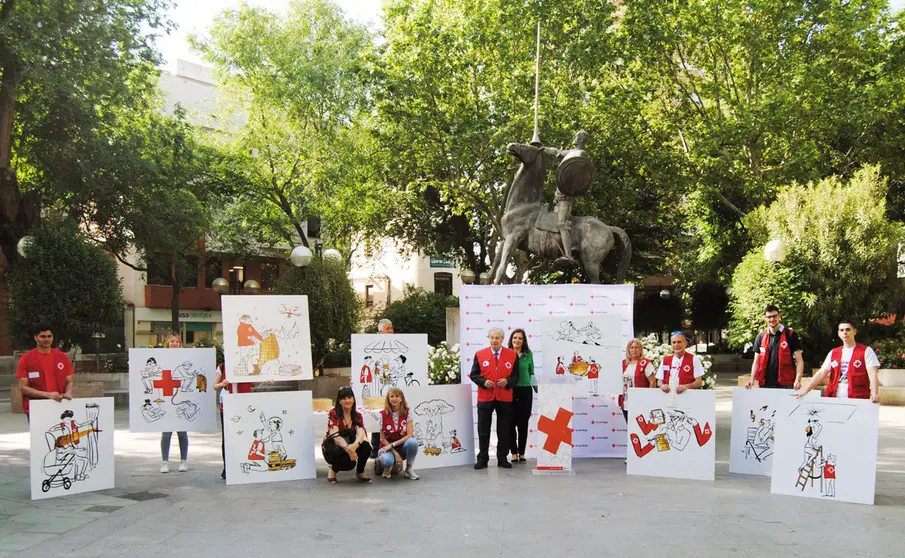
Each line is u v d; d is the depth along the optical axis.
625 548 6.00
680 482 8.81
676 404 9.17
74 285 19.03
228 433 8.77
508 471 9.56
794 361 9.68
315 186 31.95
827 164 26.94
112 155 22.09
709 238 29.06
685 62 28.41
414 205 31.11
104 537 6.38
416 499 7.87
